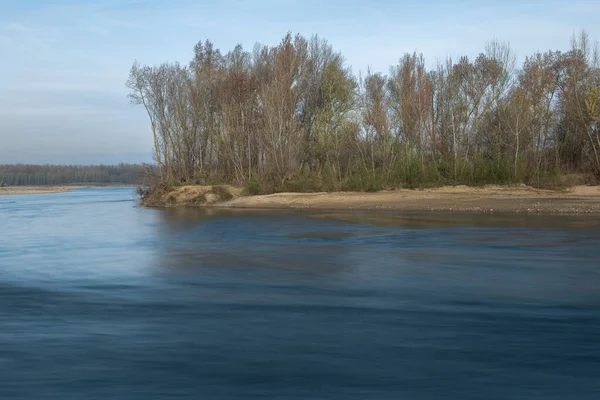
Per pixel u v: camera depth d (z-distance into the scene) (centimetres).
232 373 920
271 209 4750
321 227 3097
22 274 1811
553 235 2516
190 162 6750
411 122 5916
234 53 7056
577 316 1230
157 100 6556
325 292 1491
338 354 1002
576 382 867
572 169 5709
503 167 5350
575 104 5700
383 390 845
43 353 1023
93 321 1234
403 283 1588
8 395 839
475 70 6016
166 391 851
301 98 6350
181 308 1340
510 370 919
